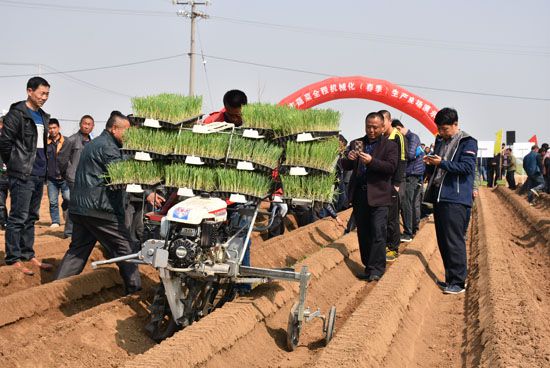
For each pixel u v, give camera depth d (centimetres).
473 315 822
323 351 587
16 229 878
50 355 604
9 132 851
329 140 719
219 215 635
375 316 692
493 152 4172
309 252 1338
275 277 667
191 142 669
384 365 603
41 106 885
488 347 635
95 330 663
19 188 867
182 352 545
